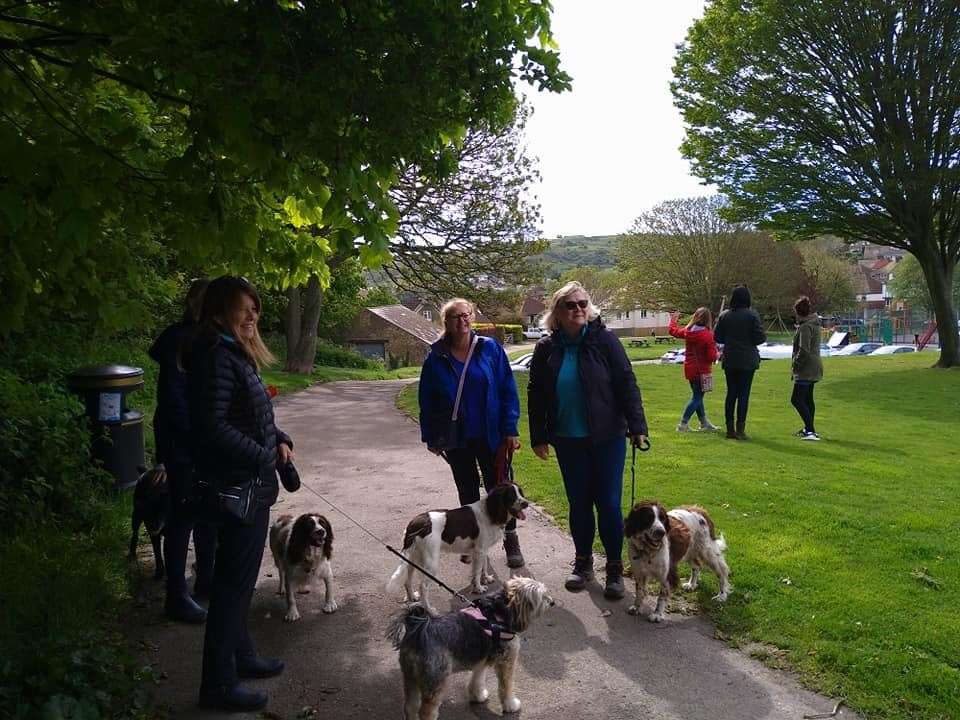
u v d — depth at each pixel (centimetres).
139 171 487
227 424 336
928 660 397
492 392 566
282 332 3497
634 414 511
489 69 455
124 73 442
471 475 582
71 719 308
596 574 558
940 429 1243
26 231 430
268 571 581
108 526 622
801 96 2248
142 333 1697
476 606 372
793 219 2441
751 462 922
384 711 370
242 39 397
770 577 525
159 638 447
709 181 2522
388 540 641
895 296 7412
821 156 2341
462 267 2608
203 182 457
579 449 526
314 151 423
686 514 491
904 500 737
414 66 423
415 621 346
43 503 600
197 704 371
